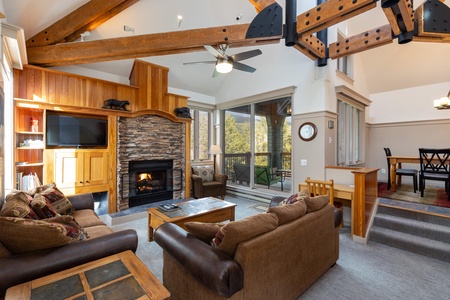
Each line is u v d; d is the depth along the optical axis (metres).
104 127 4.21
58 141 3.73
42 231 1.50
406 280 2.31
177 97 5.29
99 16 3.59
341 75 4.82
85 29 3.70
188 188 5.47
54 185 2.96
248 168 5.92
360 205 3.23
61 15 3.46
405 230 3.20
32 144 3.51
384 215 3.53
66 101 3.73
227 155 6.59
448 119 5.56
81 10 3.45
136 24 4.16
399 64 5.71
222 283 1.35
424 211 3.28
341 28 4.85
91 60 3.58
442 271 2.48
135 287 1.26
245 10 4.48
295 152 4.71
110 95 4.24
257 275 1.57
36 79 3.46
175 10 4.28
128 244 1.78
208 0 4.37
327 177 4.18
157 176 5.14
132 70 4.72
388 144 6.50
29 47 3.50
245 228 1.57
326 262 2.40
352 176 3.87
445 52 5.06
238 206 5.05
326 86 4.28
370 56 5.84
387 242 3.15
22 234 1.47
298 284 1.97
